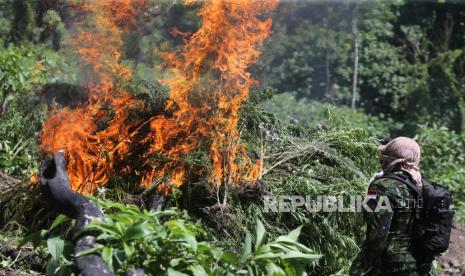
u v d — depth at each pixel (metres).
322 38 23.53
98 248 6.90
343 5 23.69
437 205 7.56
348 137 11.21
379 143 11.83
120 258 6.83
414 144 7.86
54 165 8.54
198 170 10.33
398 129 24.16
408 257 7.52
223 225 9.96
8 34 16.25
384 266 7.55
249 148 10.80
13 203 10.07
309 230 10.19
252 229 9.97
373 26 25.23
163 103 11.00
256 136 11.09
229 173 10.28
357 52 24.70
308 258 7.30
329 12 23.53
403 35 27.67
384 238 7.43
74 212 7.78
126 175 10.43
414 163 7.80
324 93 24.59
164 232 6.81
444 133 18.67
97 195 9.82
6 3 16.19
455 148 18.64
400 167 7.80
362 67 25.67
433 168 17.55
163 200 10.13
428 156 17.61
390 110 26.11
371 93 26.05
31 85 13.40
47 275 7.29
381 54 25.83
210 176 10.20
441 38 27.41
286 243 7.59
